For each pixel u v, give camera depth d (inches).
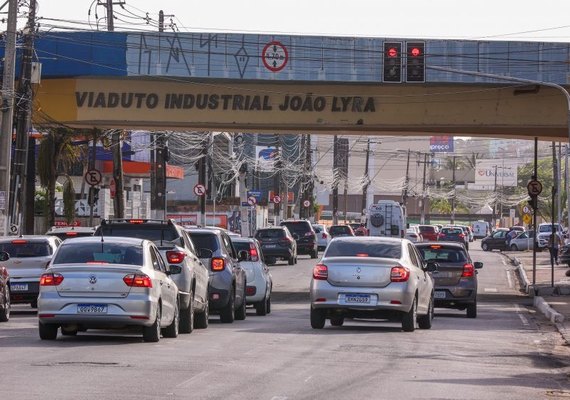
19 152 3750.0
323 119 4192.9
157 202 5516.7
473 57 4055.1
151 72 4074.8
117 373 1498.5
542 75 4072.3
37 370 1517.0
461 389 1443.2
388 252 2367.1
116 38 4084.6
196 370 1560.0
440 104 4175.7
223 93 4195.4
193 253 2368.4
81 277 1914.4
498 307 3550.7
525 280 4889.3
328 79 4055.1
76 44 4092.0
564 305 3415.4
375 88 4173.2
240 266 2795.3
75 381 1405.0
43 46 4099.4
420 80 3506.4
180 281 2212.1
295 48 4052.7
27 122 3745.1
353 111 4190.5
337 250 2384.4
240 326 2509.8
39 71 3853.3
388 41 3560.5
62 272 1925.4
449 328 2578.7
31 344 1913.1
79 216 6363.2
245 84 4173.2
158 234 2269.9
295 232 6850.4
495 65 4057.6
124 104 4217.5
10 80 3607.3
